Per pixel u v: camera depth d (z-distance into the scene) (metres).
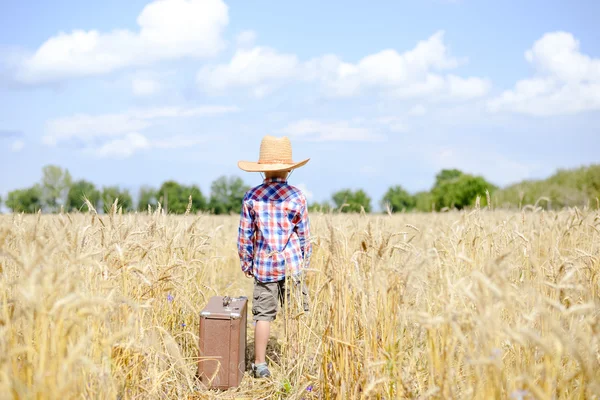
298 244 4.71
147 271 3.98
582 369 2.32
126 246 3.74
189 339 4.86
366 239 3.47
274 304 4.69
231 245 10.21
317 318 4.41
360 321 3.49
